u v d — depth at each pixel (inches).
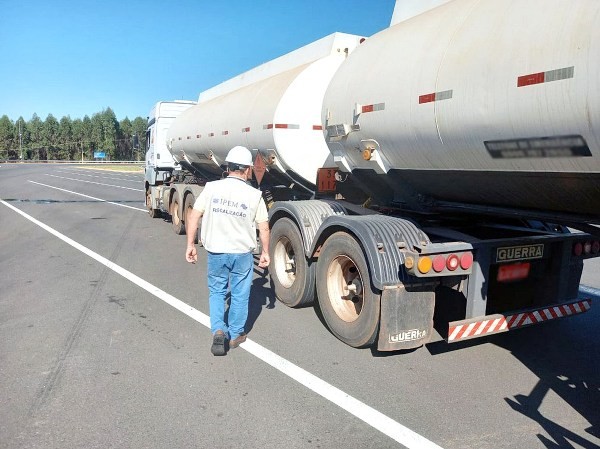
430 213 192.9
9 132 4392.2
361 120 179.5
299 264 207.2
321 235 187.3
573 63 107.2
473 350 173.9
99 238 401.7
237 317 171.5
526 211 158.4
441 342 181.0
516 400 137.9
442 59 144.3
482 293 155.7
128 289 245.9
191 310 213.3
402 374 153.6
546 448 114.7
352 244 168.1
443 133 145.0
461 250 151.6
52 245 368.8
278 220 222.5
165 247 361.4
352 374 153.0
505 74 122.9
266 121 258.5
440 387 145.2
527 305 173.2
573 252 171.5
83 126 4520.2
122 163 3796.8
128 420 125.0
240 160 167.3
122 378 148.1
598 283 268.5
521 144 125.0
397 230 161.5
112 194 911.7
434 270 147.0
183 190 395.9
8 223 495.2
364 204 224.5
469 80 133.2
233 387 143.6
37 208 648.4
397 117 160.6
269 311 214.5
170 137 464.4
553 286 171.3
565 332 192.9
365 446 115.2
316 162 261.0
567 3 113.6
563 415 130.1
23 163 3678.6
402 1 189.9
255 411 130.3
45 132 4458.7
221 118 328.5
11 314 206.2
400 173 182.1
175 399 136.0
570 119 110.2
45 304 220.1
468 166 146.9
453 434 120.3
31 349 169.0
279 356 166.1
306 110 255.1
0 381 145.2
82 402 133.6
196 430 121.1
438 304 174.9
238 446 114.8
